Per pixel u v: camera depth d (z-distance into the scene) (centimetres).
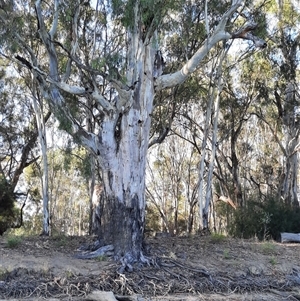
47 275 1190
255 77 2569
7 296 1095
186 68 1353
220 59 2211
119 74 1269
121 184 1331
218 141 2745
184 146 3619
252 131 3481
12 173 2972
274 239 2020
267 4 2262
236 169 2831
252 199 2466
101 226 1388
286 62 2456
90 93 1327
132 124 1334
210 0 1842
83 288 1138
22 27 1366
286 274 1405
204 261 1412
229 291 1261
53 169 3159
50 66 1338
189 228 3153
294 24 2409
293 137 2619
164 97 2139
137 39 1330
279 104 2617
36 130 2697
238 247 1636
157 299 1143
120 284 1173
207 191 2161
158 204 3794
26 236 1827
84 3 1485
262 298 1242
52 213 3491
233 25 1914
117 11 1298
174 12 1741
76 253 1388
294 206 2239
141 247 1341
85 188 4006
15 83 2525
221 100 2653
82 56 1700
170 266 1312
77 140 1332
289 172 2600
